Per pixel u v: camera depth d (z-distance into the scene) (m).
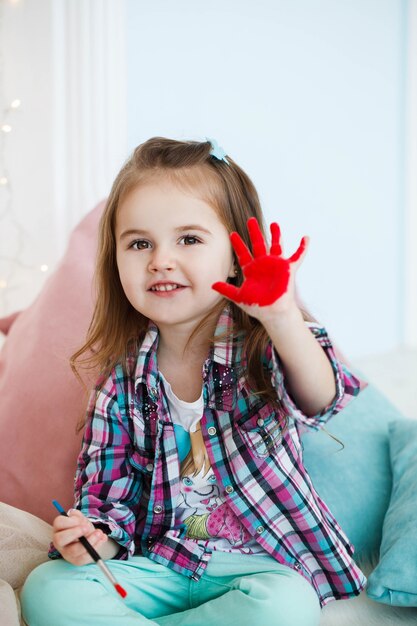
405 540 1.09
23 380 1.40
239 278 1.12
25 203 2.24
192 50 2.60
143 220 1.04
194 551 1.05
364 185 3.11
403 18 3.16
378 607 1.11
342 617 1.08
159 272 1.03
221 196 1.08
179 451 1.09
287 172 2.88
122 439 1.10
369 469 1.33
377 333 3.23
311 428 0.98
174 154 1.09
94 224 1.62
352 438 1.38
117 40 2.26
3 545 1.08
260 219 1.16
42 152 2.22
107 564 1.03
